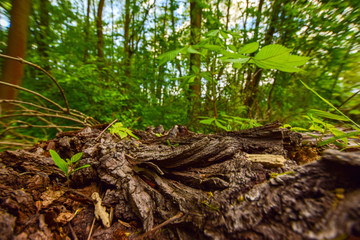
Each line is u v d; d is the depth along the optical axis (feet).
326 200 1.65
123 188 3.22
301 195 1.85
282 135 3.92
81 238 2.55
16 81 10.13
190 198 2.78
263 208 1.99
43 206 2.87
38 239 2.24
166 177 3.55
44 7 13.26
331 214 1.50
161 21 25.32
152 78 18.72
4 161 3.56
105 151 4.07
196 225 2.27
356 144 4.26
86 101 14.21
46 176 3.41
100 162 3.76
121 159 3.83
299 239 1.52
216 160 3.59
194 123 14.08
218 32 4.73
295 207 1.78
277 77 12.32
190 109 15.08
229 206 2.29
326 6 7.55
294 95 9.64
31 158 3.73
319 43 7.96
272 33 12.41
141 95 18.21
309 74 8.45
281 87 12.19
